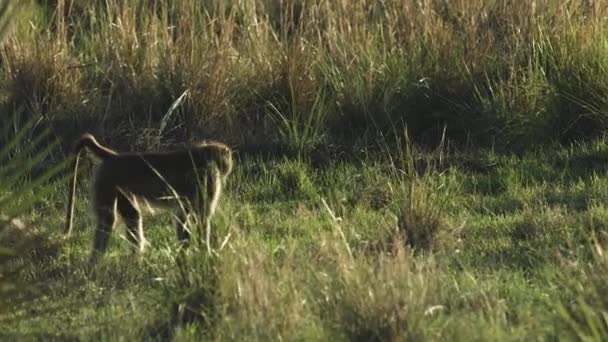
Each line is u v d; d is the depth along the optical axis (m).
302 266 15.12
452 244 17.56
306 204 21.33
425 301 13.83
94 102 24.66
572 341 13.08
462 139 24.17
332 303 13.91
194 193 17.67
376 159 23.23
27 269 16.50
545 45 24.81
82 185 21.89
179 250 15.59
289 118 24.62
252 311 13.73
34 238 16.72
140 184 17.86
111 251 18.45
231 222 16.38
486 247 17.97
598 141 23.62
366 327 13.37
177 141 24.06
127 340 13.88
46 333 14.41
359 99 24.47
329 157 23.42
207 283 14.59
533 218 19.19
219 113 24.41
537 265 16.69
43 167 22.67
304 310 13.87
